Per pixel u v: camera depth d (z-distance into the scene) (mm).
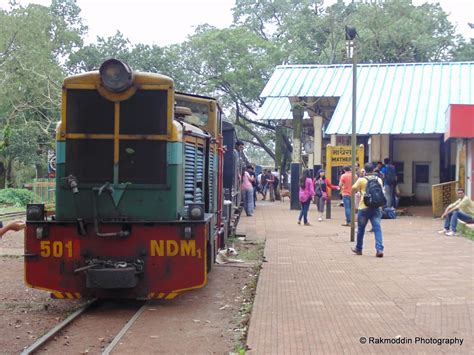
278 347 6664
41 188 37562
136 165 9102
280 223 21938
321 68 31594
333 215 25547
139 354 6816
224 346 7188
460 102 27141
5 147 42031
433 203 23906
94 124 9141
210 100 12219
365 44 43062
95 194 8977
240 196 26062
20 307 9234
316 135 31672
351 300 9055
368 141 30359
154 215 9039
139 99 9125
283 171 49562
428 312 8258
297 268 12055
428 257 13406
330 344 6781
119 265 8711
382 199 13414
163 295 8891
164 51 47625
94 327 8055
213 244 11273
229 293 10273
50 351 6930
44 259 8922
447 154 29703
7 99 40062
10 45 39844
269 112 37375
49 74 40375
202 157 10898
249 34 49594
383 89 29000
